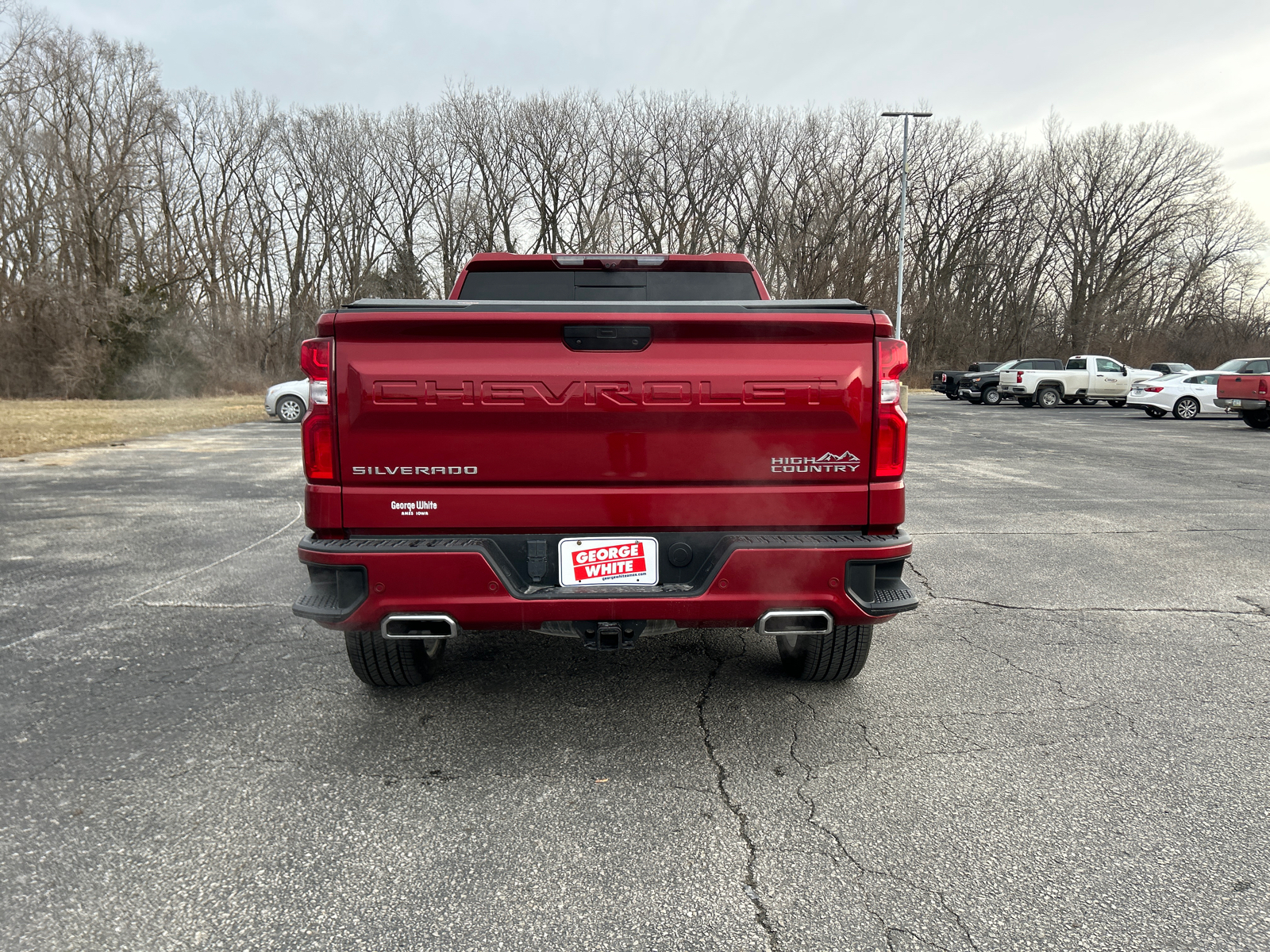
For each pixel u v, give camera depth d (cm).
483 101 5250
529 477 288
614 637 298
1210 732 326
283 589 545
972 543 697
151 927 209
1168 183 5575
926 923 210
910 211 5569
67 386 3316
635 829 255
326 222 5166
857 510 298
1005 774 292
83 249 3831
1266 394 1838
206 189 4834
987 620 481
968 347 5669
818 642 357
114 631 455
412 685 376
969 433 1861
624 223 5331
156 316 3538
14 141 3578
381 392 281
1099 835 251
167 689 372
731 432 291
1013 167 5616
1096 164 5619
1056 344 5831
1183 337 5869
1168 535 732
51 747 312
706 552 298
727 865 236
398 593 285
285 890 224
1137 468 1222
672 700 362
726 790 280
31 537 716
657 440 290
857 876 230
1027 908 215
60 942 203
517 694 368
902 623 476
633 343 286
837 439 294
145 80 3988
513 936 205
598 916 213
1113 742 318
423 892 224
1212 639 446
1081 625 471
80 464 1236
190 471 1157
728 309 287
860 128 5134
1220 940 203
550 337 284
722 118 5131
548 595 288
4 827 256
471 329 281
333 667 400
